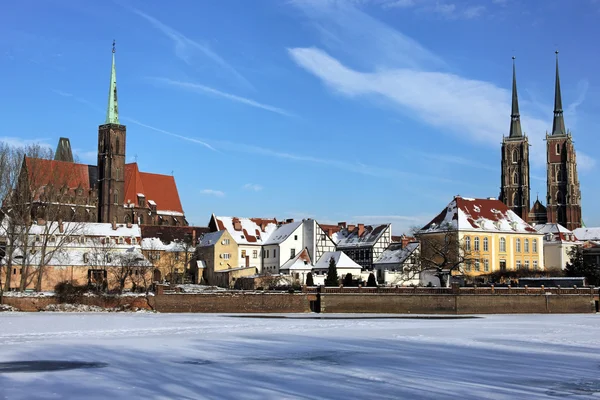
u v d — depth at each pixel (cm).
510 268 18088
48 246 14900
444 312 12788
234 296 12150
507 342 7388
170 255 18112
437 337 7806
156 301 11762
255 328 8719
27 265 12406
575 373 5278
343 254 18000
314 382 4775
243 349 6538
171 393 4362
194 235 19650
